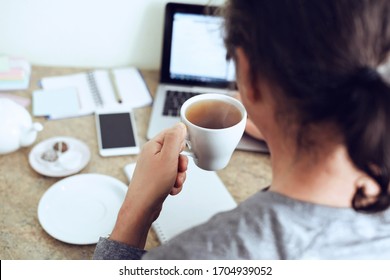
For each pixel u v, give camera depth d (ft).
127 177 2.94
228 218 1.41
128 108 3.51
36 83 3.74
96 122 3.35
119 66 4.02
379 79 1.15
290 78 1.21
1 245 2.50
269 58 1.24
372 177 1.26
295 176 1.37
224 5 1.44
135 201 2.00
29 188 2.85
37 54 3.91
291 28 1.18
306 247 1.32
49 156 2.99
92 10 3.66
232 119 1.97
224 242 1.35
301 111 1.24
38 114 3.39
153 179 1.98
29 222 2.65
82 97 3.59
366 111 1.14
